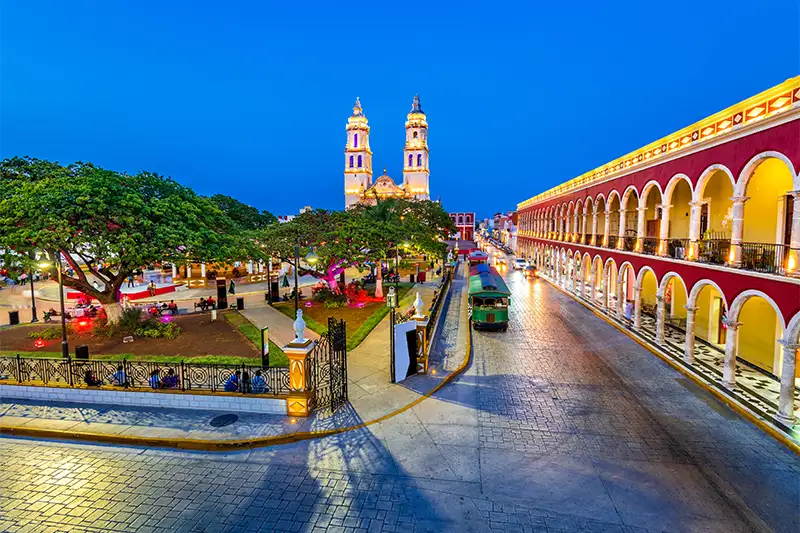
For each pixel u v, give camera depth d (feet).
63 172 56.03
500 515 22.88
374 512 23.18
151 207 51.80
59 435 31.50
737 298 38.27
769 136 34.50
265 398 34.45
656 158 55.42
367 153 278.87
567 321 69.41
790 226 40.50
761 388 39.58
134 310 57.82
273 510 23.39
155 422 33.14
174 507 23.66
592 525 22.07
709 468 27.17
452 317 72.49
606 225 75.87
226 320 64.64
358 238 74.95
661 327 53.57
